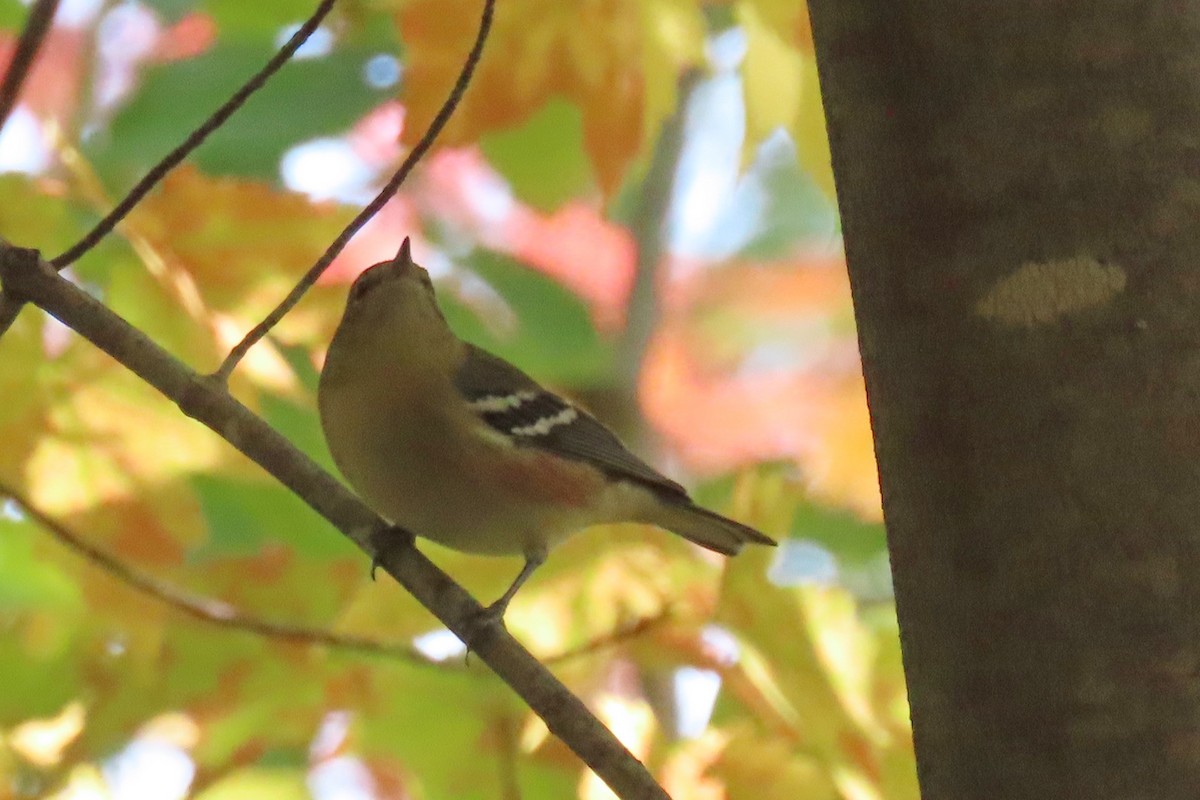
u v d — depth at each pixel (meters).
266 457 7.74
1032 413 4.81
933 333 5.01
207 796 10.67
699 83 15.84
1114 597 4.66
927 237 5.05
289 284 10.37
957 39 5.03
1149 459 4.69
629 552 10.22
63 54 13.37
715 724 9.38
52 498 10.00
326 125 13.77
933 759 4.94
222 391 7.62
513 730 9.92
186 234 10.23
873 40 5.20
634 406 15.66
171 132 13.48
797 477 10.15
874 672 9.12
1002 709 4.77
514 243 15.45
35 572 10.42
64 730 9.99
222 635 10.05
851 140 5.28
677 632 9.45
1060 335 4.80
